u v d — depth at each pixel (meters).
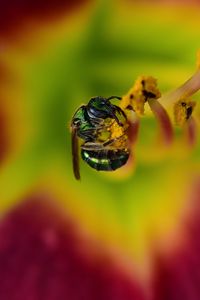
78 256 0.13
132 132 0.12
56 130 0.13
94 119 0.12
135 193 0.14
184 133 0.13
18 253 0.13
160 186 0.14
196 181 0.14
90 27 0.13
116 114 0.12
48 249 0.13
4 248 0.13
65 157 0.13
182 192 0.14
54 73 0.13
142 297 0.13
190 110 0.12
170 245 0.13
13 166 0.13
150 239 0.13
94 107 0.12
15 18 0.13
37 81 0.13
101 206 0.13
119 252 0.13
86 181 0.14
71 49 0.13
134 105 0.12
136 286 0.13
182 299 0.13
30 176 0.13
